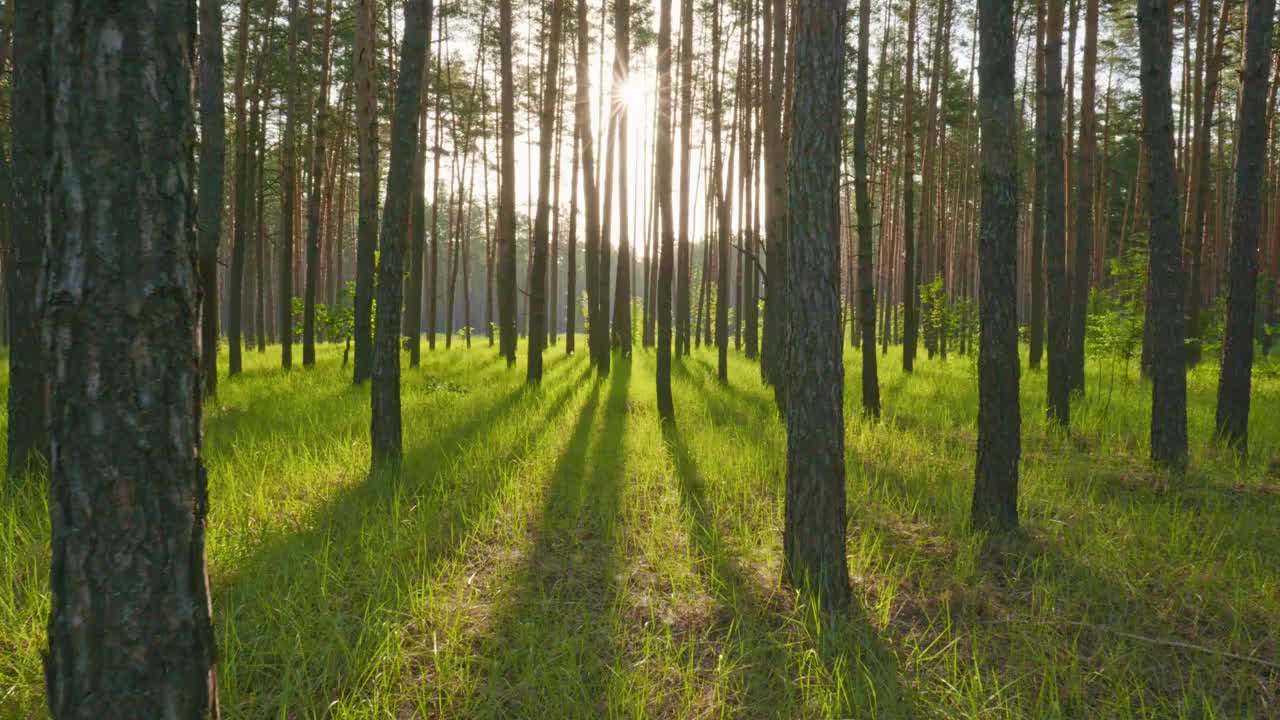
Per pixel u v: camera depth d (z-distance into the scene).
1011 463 5.65
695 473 7.30
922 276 27.44
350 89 24.69
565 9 21.14
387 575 4.46
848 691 3.45
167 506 2.01
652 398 12.77
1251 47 7.94
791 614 4.29
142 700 1.99
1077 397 12.40
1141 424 9.90
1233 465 7.92
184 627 2.05
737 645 3.89
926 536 5.72
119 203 1.92
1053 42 10.88
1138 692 3.46
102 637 1.95
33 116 6.18
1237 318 8.30
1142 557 5.19
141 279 1.95
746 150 22.56
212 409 10.29
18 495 5.66
